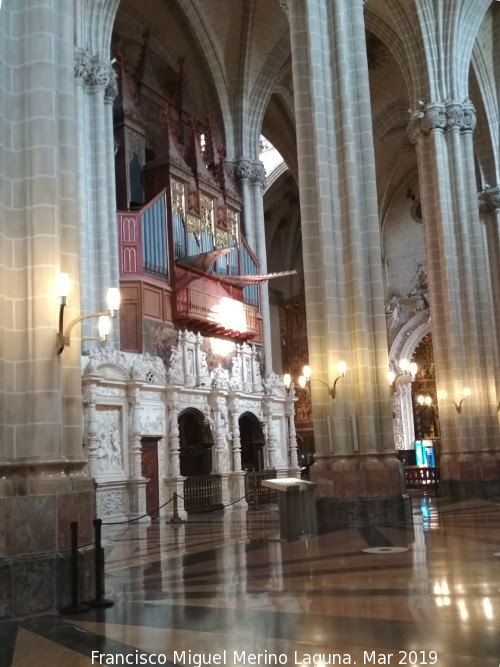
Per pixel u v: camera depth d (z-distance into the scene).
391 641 5.58
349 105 15.30
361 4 15.93
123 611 7.15
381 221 42.28
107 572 9.80
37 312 7.83
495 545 10.68
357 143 15.34
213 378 22.47
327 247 14.89
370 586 7.88
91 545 7.89
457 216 22.77
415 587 7.71
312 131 15.60
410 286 41.22
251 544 12.34
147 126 28.39
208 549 11.96
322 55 15.62
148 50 28.98
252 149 28.81
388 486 13.97
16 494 7.51
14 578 7.07
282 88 32.22
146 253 22.02
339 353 14.62
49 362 7.79
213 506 20.86
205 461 22.03
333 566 9.39
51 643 5.97
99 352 18.00
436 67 23.44
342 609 6.79
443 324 22.61
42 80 8.19
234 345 25.48
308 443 42.12
